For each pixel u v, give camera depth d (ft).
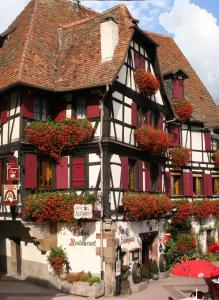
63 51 60.70
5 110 54.95
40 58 57.16
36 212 49.65
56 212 50.16
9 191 50.72
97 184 51.93
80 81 54.24
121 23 58.59
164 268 62.85
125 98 56.70
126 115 56.75
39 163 53.78
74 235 52.24
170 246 67.41
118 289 50.24
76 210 49.24
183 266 40.14
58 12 68.33
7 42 66.08
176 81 76.69
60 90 54.08
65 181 54.13
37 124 52.11
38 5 65.16
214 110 85.81
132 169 59.52
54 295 49.21
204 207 76.23
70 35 62.54
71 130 52.16
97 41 58.13
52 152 53.26
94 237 51.24
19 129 51.72
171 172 75.10
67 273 52.06
